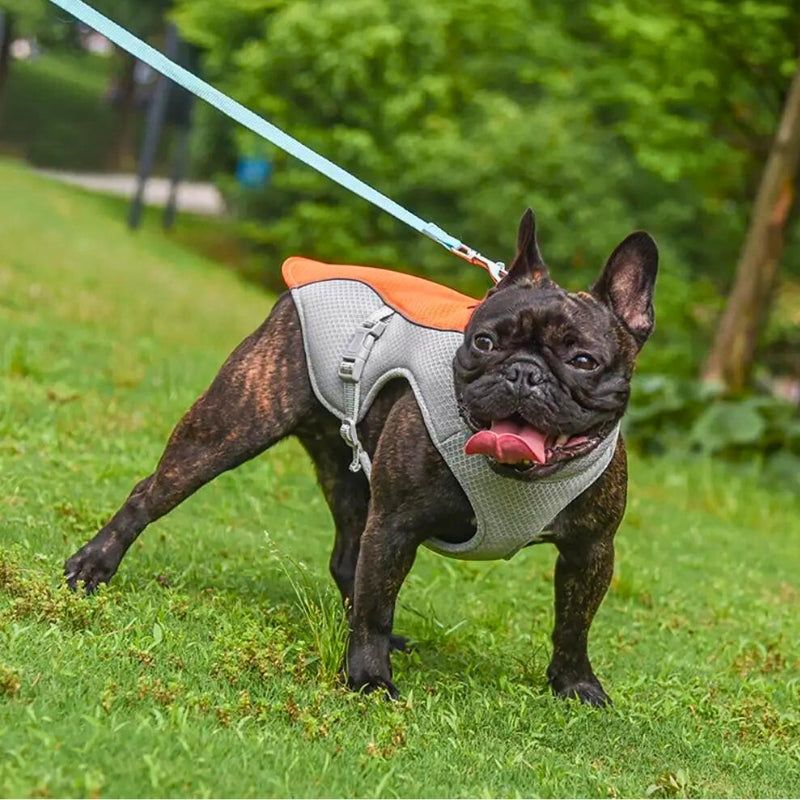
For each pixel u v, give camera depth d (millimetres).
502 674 2000
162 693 1662
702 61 5453
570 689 1966
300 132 7434
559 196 7012
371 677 1840
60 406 3021
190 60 9406
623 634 2354
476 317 1768
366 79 7312
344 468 2080
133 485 2570
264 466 2873
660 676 2119
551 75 6539
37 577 1889
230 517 2578
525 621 2350
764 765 1851
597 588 1912
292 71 7445
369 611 1846
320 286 1982
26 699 1605
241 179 9719
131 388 3420
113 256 6383
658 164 5797
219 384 1987
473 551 1855
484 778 1669
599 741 1847
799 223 7031
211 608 1984
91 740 1525
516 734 1817
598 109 7766
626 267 1789
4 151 11984
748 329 5051
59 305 4473
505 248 7023
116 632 1811
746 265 5062
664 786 1718
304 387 1968
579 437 1759
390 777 1609
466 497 1813
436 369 1828
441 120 7156
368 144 7215
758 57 5422
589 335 1730
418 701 1841
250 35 8016
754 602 2680
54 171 11500
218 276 7371
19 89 13875
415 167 7215
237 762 1559
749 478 4199
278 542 2451
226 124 9867
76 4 1919
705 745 1887
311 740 1666
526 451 1678
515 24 6613
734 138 5875
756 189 6426
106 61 15547
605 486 1849
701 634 2441
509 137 6938
